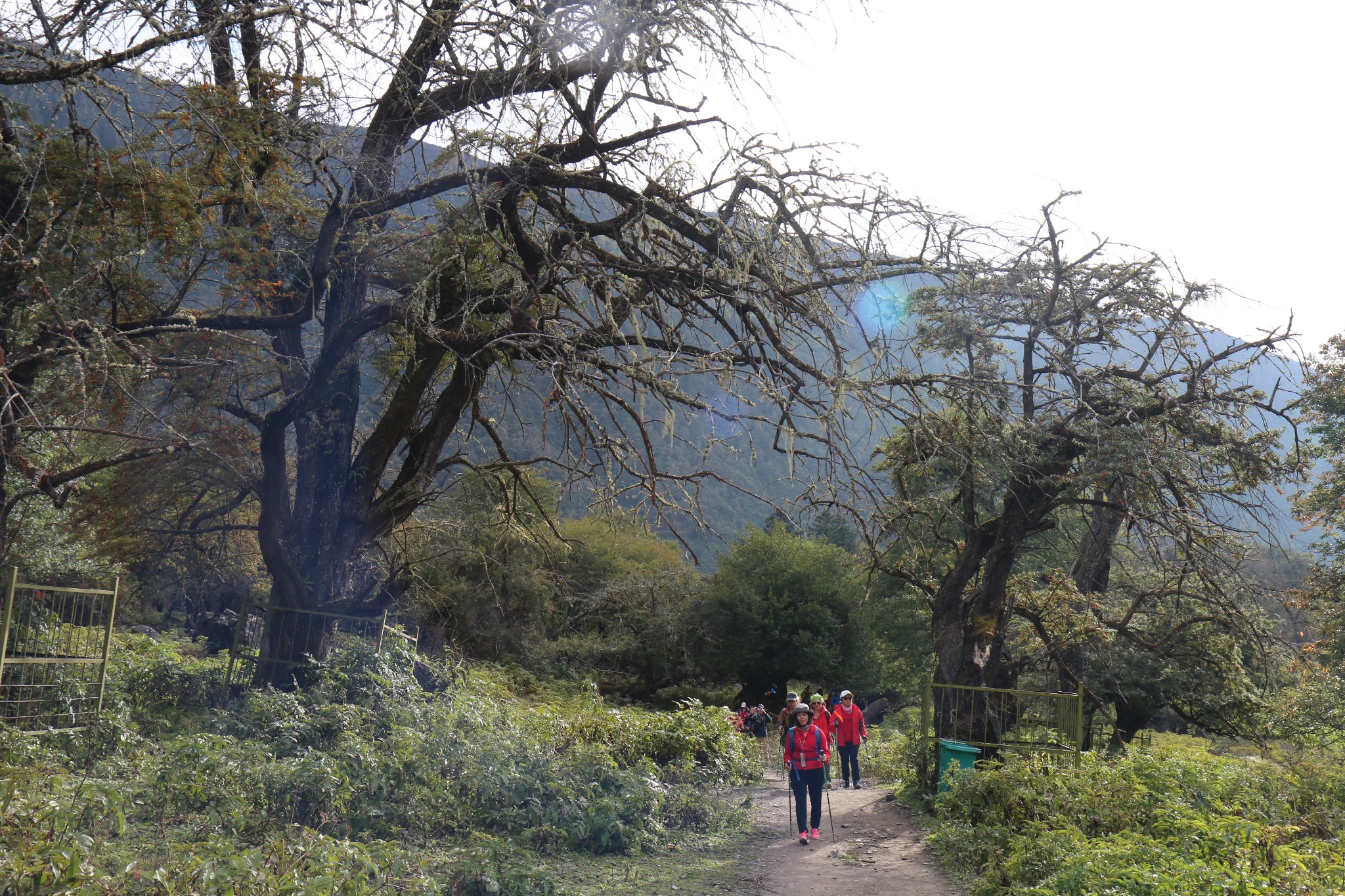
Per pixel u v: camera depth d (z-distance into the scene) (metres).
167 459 13.54
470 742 10.34
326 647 12.90
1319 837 9.41
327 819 7.52
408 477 13.30
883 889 8.29
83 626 9.62
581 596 39.66
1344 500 20.11
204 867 4.57
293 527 13.31
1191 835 7.96
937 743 14.02
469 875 6.64
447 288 12.10
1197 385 14.46
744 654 44.69
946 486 16.20
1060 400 15.16
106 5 8.41
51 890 4.13
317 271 11.71
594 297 11.24
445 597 23.98
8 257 8.23
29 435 9.10
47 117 9.13
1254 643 17.08
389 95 11.20
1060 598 17.88
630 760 14.00
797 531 10.90
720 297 10.95
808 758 10.62
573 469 10.95
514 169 10.94
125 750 8.70
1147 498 14.54
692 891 7.78
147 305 10.93
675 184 10.91
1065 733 13.21
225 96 9.33
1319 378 20.09
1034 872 7.60
